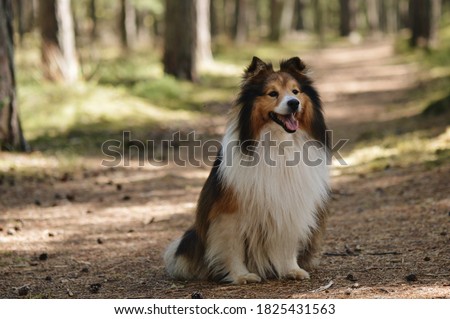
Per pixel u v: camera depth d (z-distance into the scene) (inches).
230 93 1000.9
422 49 1353.3
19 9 1454.2
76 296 267.0
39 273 308.0
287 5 2667.3
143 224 404.8
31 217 419.2
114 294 267.4
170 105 861.8
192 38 1044.5
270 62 270.1
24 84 823.7
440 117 653.3
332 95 1011.3
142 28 2187.5
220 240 263.3
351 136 666.8
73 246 356.5
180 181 532.1
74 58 864.9
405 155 530.6
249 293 250.2
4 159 551.5
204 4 1311.5
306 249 277.4
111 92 828.6
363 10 3521.2
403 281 251.1
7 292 278.2
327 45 2222.0
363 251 311.6
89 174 546.0
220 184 259.8
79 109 733.9
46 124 694.5
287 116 252.7
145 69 1079.6
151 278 292.0
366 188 459.2
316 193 264.1
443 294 229.3
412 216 366.3
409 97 866.1
